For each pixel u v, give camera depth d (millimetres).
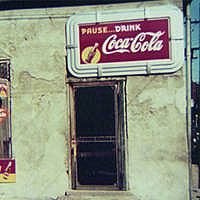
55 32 3922
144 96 3740
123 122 3805
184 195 3629
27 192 3975
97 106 4285
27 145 3979
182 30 3643
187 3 3826
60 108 3916
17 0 3889
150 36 3688
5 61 4051
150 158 3715
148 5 3746
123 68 3742
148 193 3711
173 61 3635
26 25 3996
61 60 3916
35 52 3975
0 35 4066
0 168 4043
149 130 3723
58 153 3906
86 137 4160
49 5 3928
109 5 3807
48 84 3943
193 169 5922
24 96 3994
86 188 3938
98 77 3846
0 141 4066
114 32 3758
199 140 6191
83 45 3824
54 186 3908
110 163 4340
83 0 3822
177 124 3664
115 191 3799
